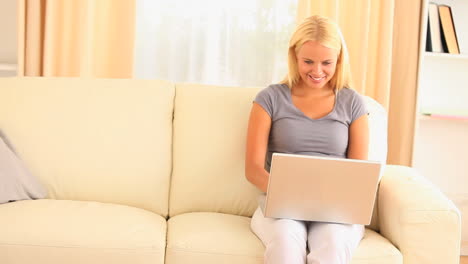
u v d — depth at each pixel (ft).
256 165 6.33
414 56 9.53
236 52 9.92
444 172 10.88
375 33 9.53
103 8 8.98
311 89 6.70
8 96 7.07
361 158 6.57
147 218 6.33
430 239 5.89
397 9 9.61
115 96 7.17
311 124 6.51
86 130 6.98
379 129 7.16
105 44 9.06
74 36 8.93
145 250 5.59
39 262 5.48
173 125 7.28
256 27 9.89
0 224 5.61
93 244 5.53
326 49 6.35
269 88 6.72
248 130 6.59
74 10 8.87
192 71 9.87
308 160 5.31
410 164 9.70
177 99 7.34
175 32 9.77
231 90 7.32
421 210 5.86
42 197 6.70
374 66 9.60
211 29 9.77
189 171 6.98
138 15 9.70
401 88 9.69
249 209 6.91
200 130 7.08
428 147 10.80
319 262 5.26
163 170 7.03
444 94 10.69
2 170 6.44
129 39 8.99
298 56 6.52
